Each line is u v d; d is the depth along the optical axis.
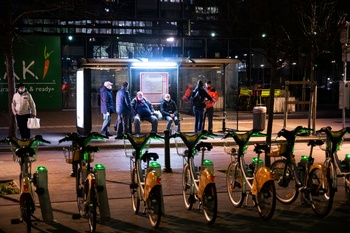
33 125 16.11
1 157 14.77
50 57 29.22
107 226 7.79
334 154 8.35
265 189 7.89
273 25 15.59
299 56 24.47
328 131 8.34
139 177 8.14
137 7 30.39
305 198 8.56
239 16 25.98
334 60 32.44
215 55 30.92
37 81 29.14
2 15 23.80
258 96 29.45
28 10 16.94
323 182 8.05
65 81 29.89
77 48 29.89
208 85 19.27
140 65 18.09
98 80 29.33
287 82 17.38
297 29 22.05
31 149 7.75
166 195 9.77
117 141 17.31
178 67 18.53
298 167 8.67
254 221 8.00
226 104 19.94
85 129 17.88
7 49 16.75
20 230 7.59
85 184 7.74
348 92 15.84
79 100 18.34
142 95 17.75
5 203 9.23
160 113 18.06
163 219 8.14
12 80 16.89
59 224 7.93
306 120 25.25
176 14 30.77
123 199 9.54
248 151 15.84
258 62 32.16
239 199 9.05
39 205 8.83
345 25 14.79
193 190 8.38
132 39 30.42
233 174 8.94
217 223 7.89
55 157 14.76
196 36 30.73
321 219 8.08
